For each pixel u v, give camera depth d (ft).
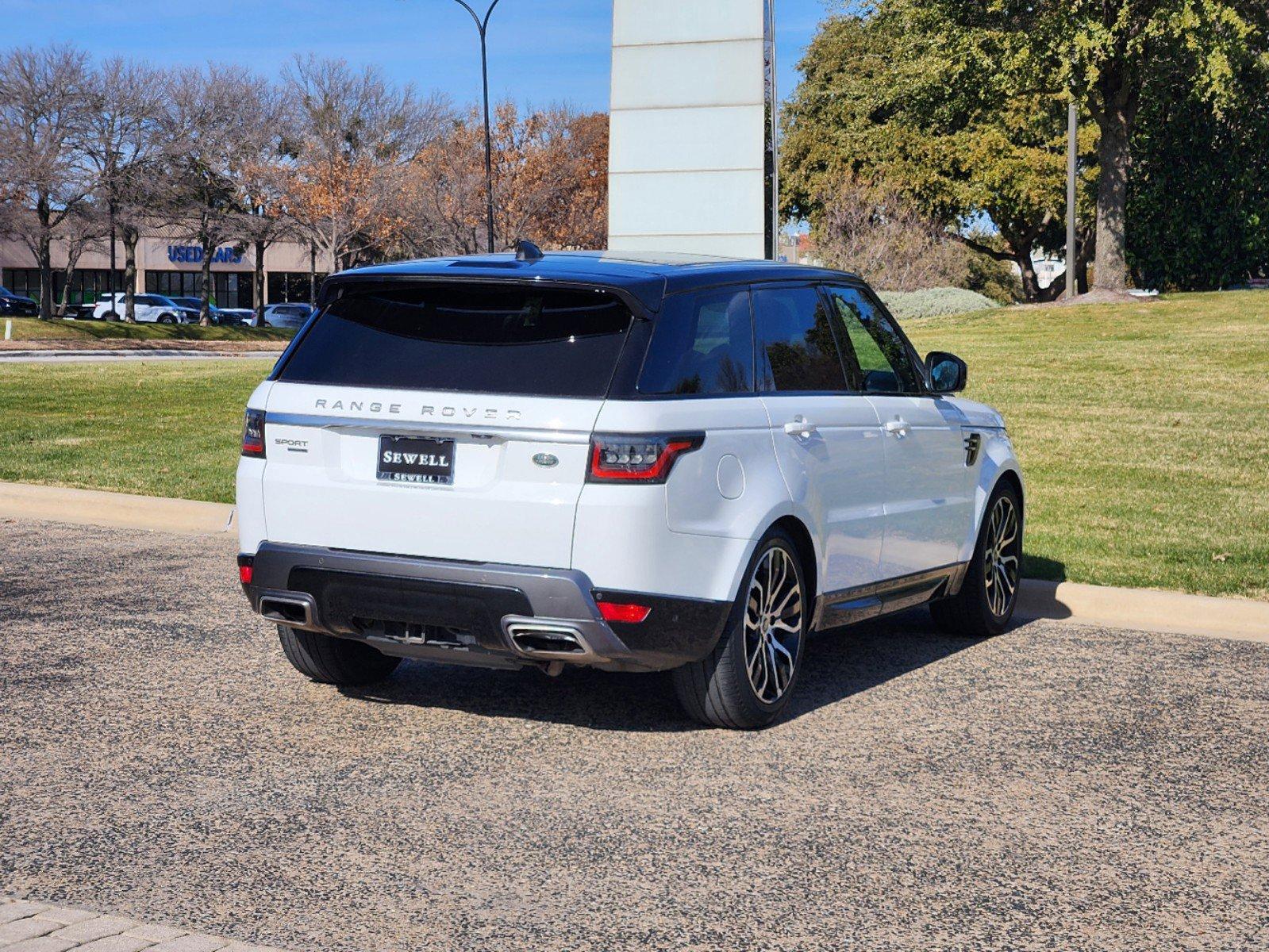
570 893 12.94
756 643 18.30
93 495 36.24
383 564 16.97
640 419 16.34
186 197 208.13
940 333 89.45
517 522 16.44
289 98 213.25
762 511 17.74
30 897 12.69
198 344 175.32
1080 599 26.81
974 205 169.68
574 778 16.37
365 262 237.45
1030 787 16.38
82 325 187.21
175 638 23.38
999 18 107.96
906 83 150.61
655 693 20.36
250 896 12.78
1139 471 40.98
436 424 16.79
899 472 21.16
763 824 14.93
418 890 12.97
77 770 16.55
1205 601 25.80
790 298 19.95
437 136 214.28
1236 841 14.69
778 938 12.02
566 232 211.41
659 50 57.16
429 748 17.52
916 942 11.97
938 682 21.34
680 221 57.21
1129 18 99.25
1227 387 59.52
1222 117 137.69
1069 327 87.30
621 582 16.28
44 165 181.06
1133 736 18.57
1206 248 143.33
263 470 17.93
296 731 18.24
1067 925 12.42
